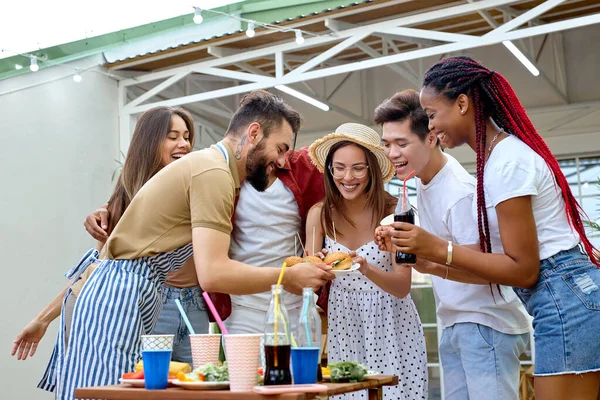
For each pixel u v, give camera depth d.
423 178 2.85
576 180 8.08
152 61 7.67
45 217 7.14
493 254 2.20
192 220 2.32
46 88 7.26
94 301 2.40
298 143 9.51
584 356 2.09
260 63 8.23
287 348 1.92
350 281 2.98
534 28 5.74
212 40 6.97
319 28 6.82
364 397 2.95
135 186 3.18
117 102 8.03
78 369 2.37
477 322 2.72
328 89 9.42
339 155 2.93
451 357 2.88
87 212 7.59
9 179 6.83
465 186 2.76
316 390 1.80
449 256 2.21
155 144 3.19
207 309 3.09
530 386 6.35
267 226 2.98
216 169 2.39
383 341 2.95
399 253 2.43
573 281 2.13
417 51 6.27
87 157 7.63
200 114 9.17
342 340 2.98
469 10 6.14
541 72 7.62
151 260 2.46
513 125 2.28
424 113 2.79
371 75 9.21
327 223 3.03
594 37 8.13
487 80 2.31
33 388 6.88
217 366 1.97
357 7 6.31
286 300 2.97
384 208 2.98
